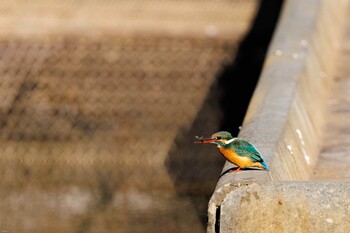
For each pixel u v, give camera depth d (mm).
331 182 6480
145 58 16406
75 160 16469
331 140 10750
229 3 16906
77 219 15305
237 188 6516
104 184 16406
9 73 16406
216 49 16312
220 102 16359
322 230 6414
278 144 7762
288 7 13281
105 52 16391
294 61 10773
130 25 16344
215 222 6574
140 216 15398
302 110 9852
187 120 16453
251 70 16219
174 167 16375
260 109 8898
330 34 14055
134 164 16406
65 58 16391
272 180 6730
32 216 15688
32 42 16359
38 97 16453
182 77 16391
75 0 16938
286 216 6449
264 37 16172
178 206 15727
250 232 6492
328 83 12609
